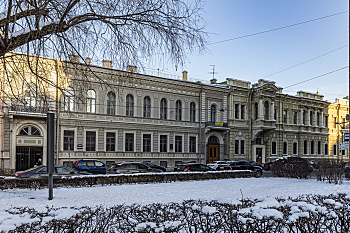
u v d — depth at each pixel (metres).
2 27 7.86
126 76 10.17
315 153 52.44
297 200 8.33
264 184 18.05
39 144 28.72
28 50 8.35
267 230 4.97
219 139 40.84
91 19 8.77
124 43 9.09
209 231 4.94
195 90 39.12
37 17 7.64
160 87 36.12
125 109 33.50
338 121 56.47
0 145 26.78
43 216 5.52
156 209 6.12
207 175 21.55
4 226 4.57
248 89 43.84
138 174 18.53
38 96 9.91
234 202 7.01
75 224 4.71
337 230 5.77
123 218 5.41
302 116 50.59
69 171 18.66
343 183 18.98
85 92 10.16
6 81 9.95
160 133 35.97
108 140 32.34
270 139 46.03
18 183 15.25
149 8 8.88
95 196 12.57
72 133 30.03
